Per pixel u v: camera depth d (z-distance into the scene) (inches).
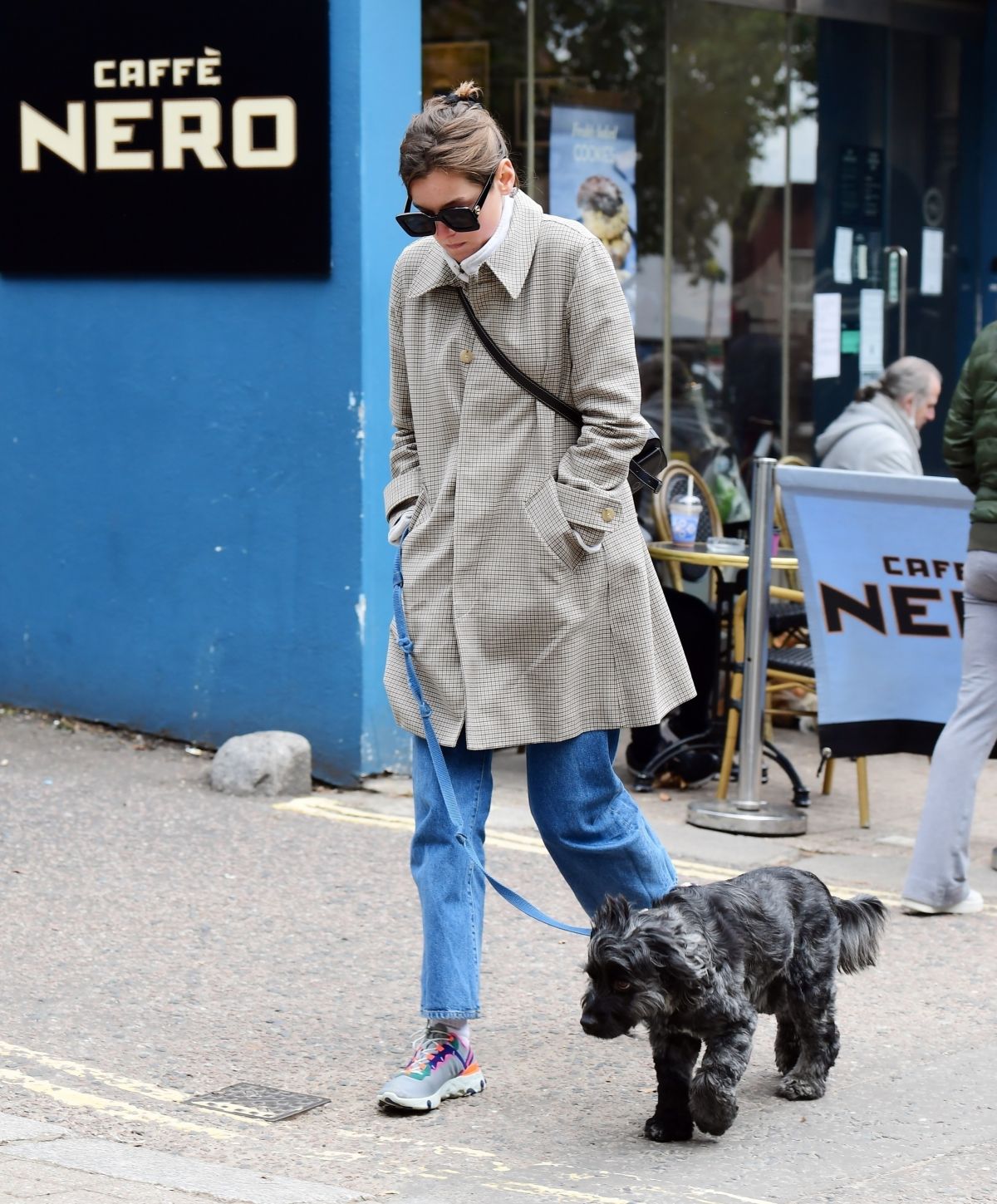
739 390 498.3
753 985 203.6
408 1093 214.1
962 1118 215.8
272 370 377.7
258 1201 181.3
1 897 294.2
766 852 339.9
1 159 404.8
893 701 339.9
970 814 300.7
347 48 361.7
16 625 422.0
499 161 209.6
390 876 313.9
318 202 366.3
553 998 257.8
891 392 445.1
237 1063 231.0
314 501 375.6
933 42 552.1
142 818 344.8
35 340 409.4
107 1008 248.5
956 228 569.0
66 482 410.0
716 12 478.6
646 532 458.6
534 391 213.9
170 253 385.4
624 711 218.7
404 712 222.4
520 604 214.5
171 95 381.4
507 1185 192.7
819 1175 197.0
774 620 401.7
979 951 283.4
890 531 334.3
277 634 383.6
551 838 223.0
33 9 395.9
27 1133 202.4
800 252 513.3
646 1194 190.1
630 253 462.0
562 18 438.9
